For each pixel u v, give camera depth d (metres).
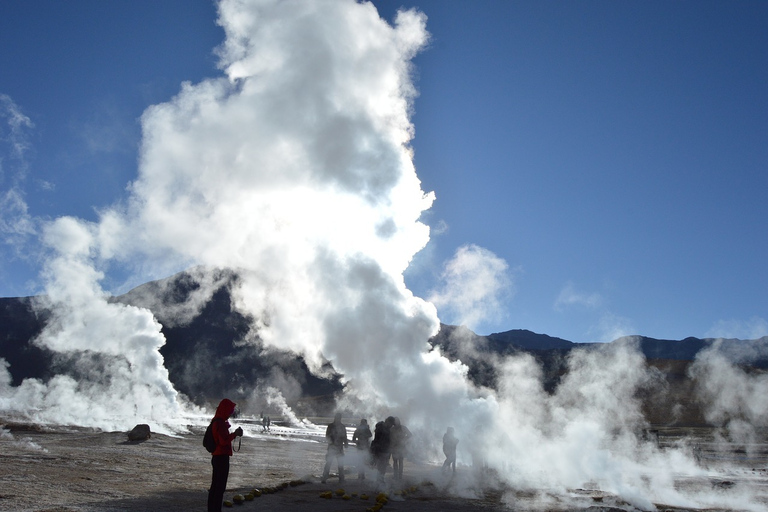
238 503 14.29
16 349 147.38
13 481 15.27
